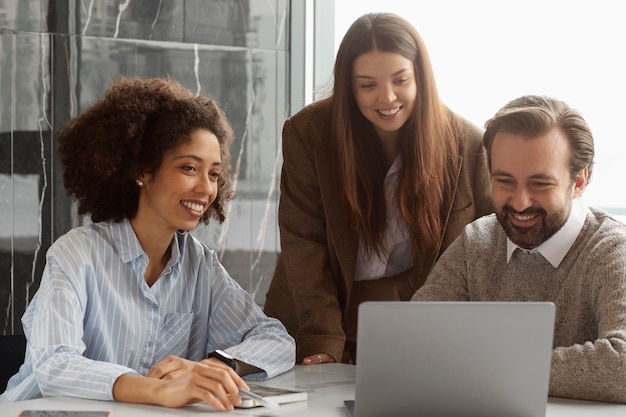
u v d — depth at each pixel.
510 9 3.92
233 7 4.58
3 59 4.17
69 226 4.30
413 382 1.74
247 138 4.63
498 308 1.74
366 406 1.75
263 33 4.65
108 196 2.31
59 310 2.13
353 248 2.91
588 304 2.23
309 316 2.86
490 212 2.94
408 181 2.86
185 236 2.47
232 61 4.59
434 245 2.90
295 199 3.01
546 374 1.77
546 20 3.81
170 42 4.46
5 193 4.20
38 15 4.22
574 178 2.22
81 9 4.29
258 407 1.98
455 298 2.48
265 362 2.34
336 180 2.89
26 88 4.21
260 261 4.68
